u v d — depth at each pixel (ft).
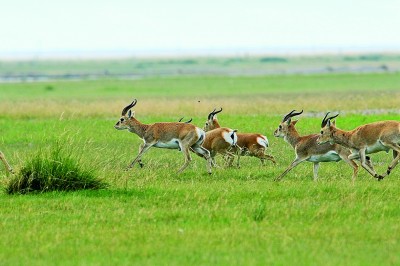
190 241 146.51
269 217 166.50
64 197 193.47
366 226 157.28
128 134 340.80
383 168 242.37
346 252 137.39
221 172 236.43
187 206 180.75
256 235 150.10
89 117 437.17
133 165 247.70
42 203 186.50
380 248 140.26
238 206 177.58
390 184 203.41
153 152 287.69
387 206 173.68
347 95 606.96
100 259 135.44
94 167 210.59
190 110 466.70
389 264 129.18
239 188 199.41
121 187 206.28
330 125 219.41
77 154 213.25
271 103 510.17
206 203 183.62
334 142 219.00
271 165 254.88
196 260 133.39
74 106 504.02
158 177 226.38
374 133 214.90
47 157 205.16
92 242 147.43
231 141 250.57
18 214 174.29
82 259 135.64
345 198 183.32
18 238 150.61
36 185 202.90
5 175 218.59
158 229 157.38
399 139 213.25
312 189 196.03
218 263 131.23
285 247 140.56
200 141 243.60
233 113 440.86
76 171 204.95
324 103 503.20
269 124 367.25
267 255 135.74
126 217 169.27
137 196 193.67
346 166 247.50
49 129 358.64
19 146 304.50
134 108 481.87
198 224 161.17
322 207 170.91
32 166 203.62
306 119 389.80
